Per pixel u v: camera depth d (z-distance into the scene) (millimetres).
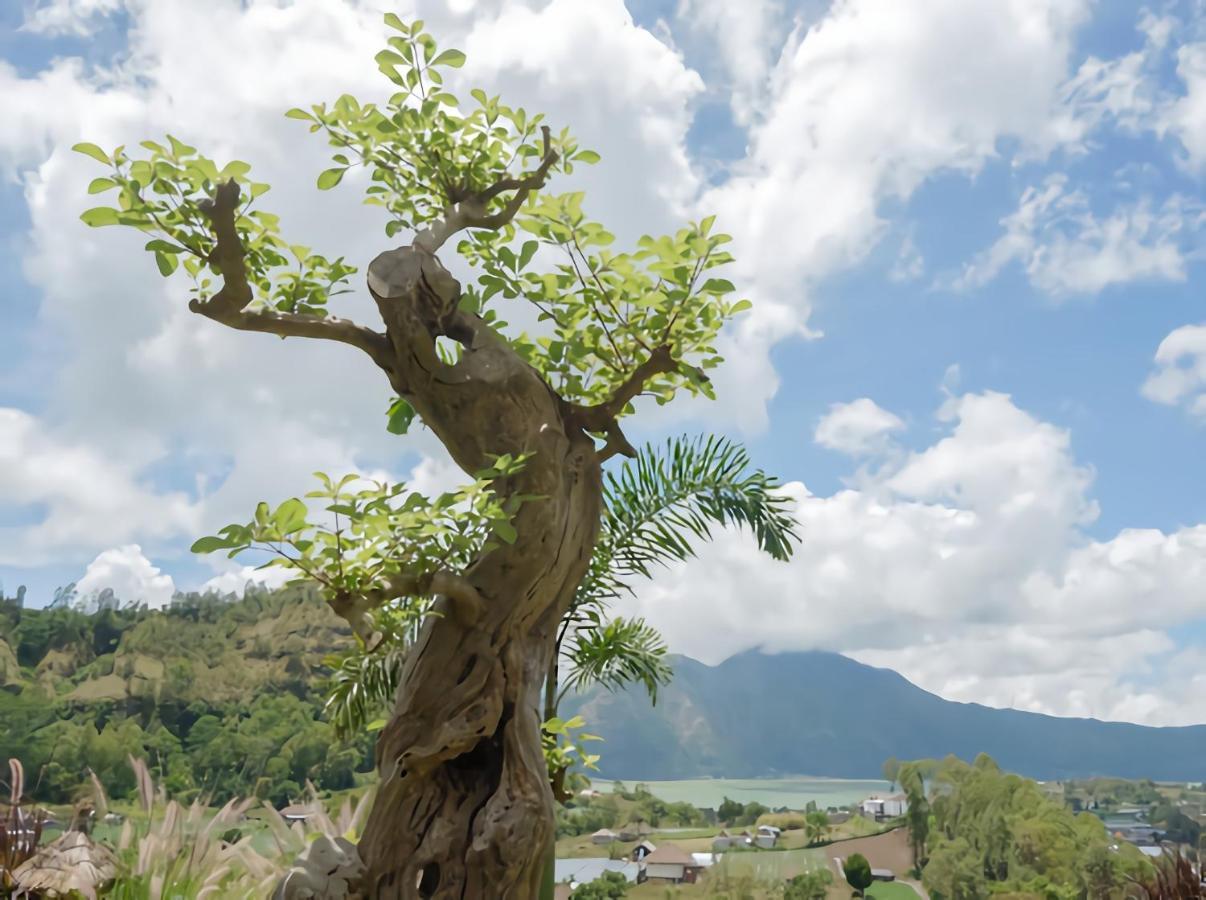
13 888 3420
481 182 3301
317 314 3193
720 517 4820
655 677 4859
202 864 3703
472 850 2742
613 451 3217
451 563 2670
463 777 2912
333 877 2705
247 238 2979
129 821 3844
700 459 4918
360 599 2461
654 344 3229
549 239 3152
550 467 2967
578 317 3242
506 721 2896
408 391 3000
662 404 3496
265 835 3932
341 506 2293
